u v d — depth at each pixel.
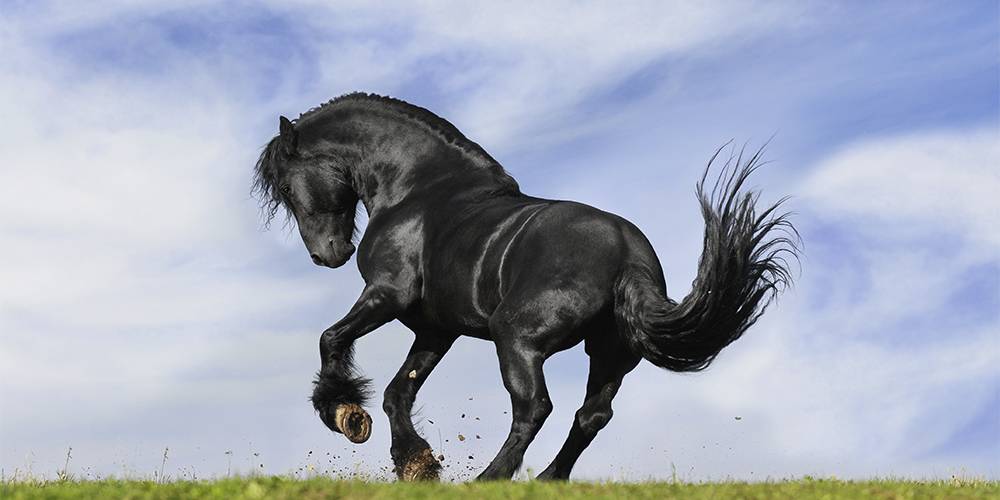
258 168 11.30
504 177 9.96
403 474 9.64
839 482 8.30
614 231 8.66
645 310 8.23
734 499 7.12
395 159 10.43
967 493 7.68
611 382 8.83
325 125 10.87
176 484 7.78
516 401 8.43
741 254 8.02
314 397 9.93
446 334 10.34
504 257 8.87
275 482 7.44
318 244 10.98
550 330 8.41
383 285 9.90
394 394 10.22
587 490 7.35
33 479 8.88
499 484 7.53
